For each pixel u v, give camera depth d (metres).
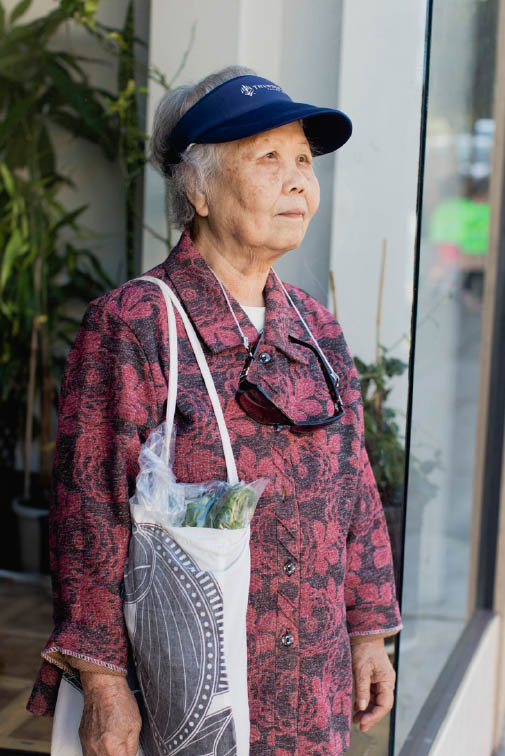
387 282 1.85
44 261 3.03
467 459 2.69
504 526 2.99
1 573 3.03
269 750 1.16
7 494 3.18
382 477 1.78
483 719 2.67
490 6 2.51
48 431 3.11
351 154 1.83
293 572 1.17
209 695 1.00
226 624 1.02
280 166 1.19
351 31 1.82
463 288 2.46
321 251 1.89
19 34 2.87
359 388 1.36
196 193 1.22
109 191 3.06
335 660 1.24
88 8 2.79
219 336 1.17
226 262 1.24
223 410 1.15
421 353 1.84
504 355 2.98
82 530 1.06
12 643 2.46
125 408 1.08
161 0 2.08
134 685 1.08
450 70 1.94
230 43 2.00
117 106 2.65
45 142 3.05
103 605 1.04
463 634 2.75
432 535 2.21
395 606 1.41
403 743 1.83
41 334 3.08
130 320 1.12
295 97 1.90
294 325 1.29
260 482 1.08
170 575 1.01
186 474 1.11
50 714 1.14
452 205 2.18
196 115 1.19
